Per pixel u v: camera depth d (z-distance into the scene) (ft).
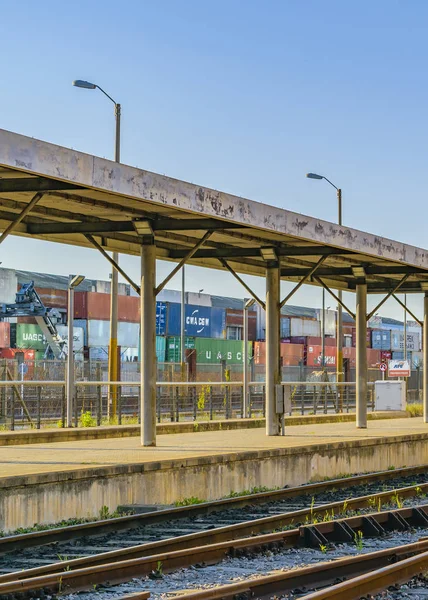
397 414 133.28
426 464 84.02
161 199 54.44
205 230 66.33
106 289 236.02
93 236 69.05
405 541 41.78
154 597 29.63
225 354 191.31
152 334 67.41
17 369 107.34
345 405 156.04
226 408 113.70
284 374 160.97
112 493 50.11
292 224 65.82
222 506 52.24
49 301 176.55
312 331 233.76
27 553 38.45
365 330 93.86
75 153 48.88
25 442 75.20
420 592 30.45
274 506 53.93
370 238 75.51
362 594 29.37
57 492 46.73
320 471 68.33
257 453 61.57
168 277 66.59
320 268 90.22
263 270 87.81
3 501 43.68
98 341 179.63
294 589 30.71
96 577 31.91
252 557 37.24
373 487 64.69
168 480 53.98
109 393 100.37
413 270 88.63
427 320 107.14
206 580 32.63
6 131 45.01
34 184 50.96
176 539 38.81
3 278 184.34
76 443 70.38
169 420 111.24
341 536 41.52
